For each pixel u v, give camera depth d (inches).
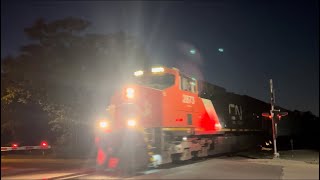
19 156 1240.2
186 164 762.8
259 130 1336.1
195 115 828.0
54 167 782.5
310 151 1226.6
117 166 686.5
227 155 1019.9
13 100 1256.2
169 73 749.9
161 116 706.2
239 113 1158.3
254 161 823.7
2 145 1445.6
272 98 987.3
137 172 644.7
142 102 698.8
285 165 752.3
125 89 705.6
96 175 614.2
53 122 1282.0
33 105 1387.8
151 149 674.8
